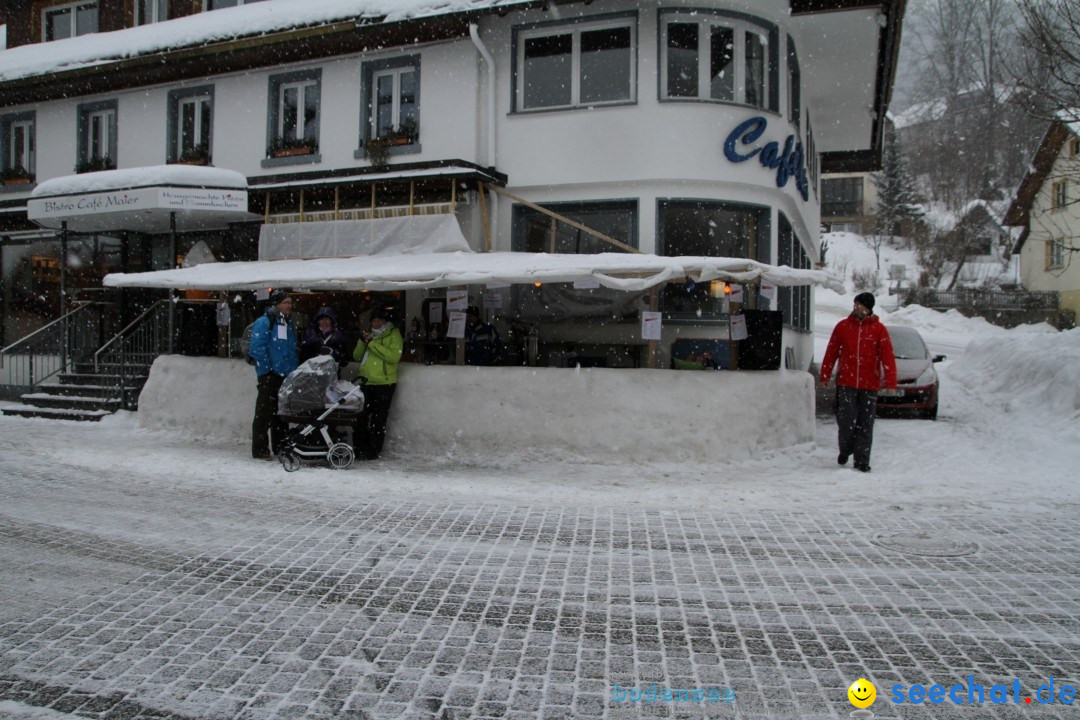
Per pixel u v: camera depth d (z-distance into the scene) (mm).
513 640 4410
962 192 52812
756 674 4004
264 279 11039
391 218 12633
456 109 13633
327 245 13055
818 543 6223
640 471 9164
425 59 13859
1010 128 50656
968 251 46156
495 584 5293
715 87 12961
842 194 58969
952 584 5305
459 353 10805
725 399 9578
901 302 42500
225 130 15539
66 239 15562
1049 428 10961
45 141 17453
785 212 14258
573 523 6797
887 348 9055
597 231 13211
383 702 3711
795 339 16281
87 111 17125
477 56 13500
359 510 7246
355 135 14398
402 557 5855
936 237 46562
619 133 12734
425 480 8625
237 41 14352
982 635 4488
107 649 4266
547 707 3672
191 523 6781
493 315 13109
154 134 16297
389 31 13523
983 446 10531
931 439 11297
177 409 12055
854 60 15039
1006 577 5441
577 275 9250
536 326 13102
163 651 4246
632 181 12695
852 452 9531
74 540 6250
